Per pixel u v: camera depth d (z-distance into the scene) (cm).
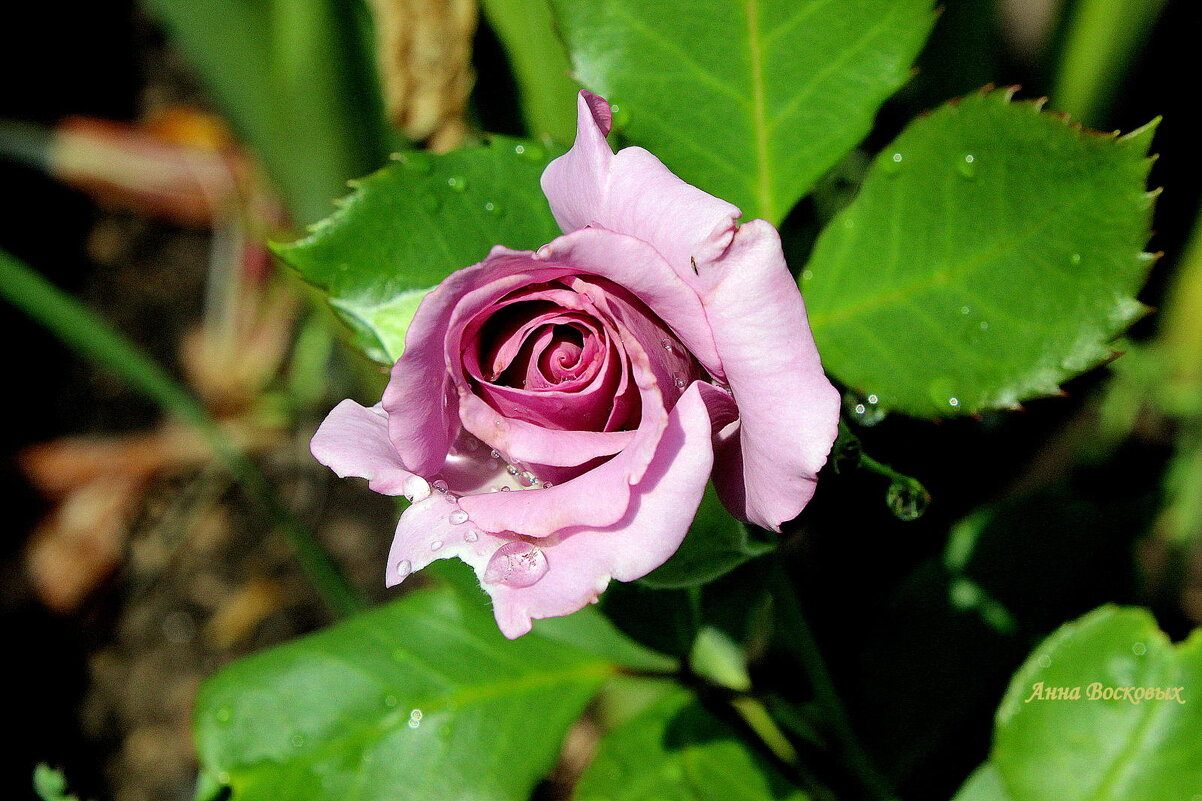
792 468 29
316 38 43
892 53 33
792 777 37
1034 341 32
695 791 36
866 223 33
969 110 33
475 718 37
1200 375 53
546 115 43
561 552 30
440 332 30
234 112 49
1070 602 39
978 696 39
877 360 33
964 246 33
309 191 47
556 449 30
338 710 37
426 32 41
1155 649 34
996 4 51
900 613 39
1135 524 39
